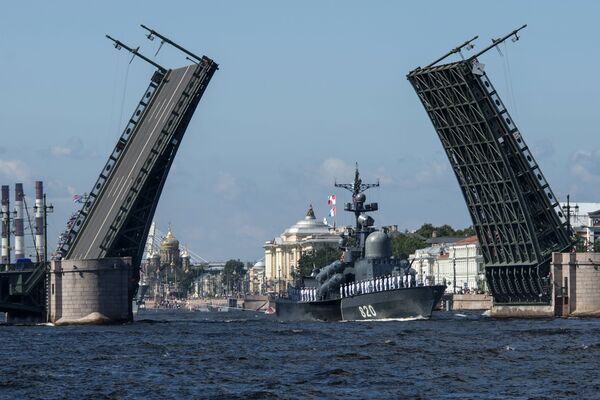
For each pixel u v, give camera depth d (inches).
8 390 5561.0
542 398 5113.2
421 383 5649.6
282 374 6077.8
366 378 5851.4
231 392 5413.4
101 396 5329.7
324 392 5383.9
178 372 6230.3
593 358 6653.5
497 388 5442.9
